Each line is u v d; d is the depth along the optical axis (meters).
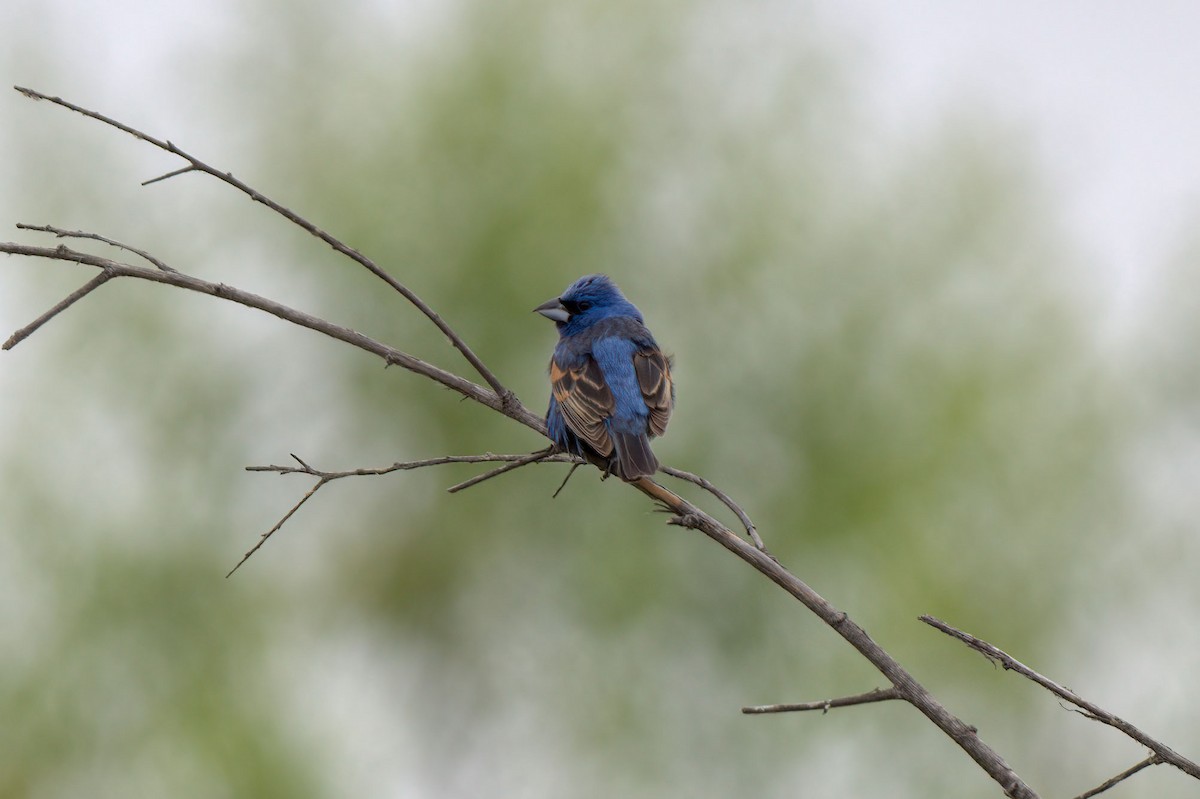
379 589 19.38
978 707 18.00
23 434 16.94
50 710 16.53
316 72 19.03
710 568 18.61
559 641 19.33
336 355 18.92
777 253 18.86
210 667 17.27
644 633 18.62
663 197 19.38
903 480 18.19
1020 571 18.02
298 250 18.95
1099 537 17.98
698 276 18.92
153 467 17.86
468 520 19.11
